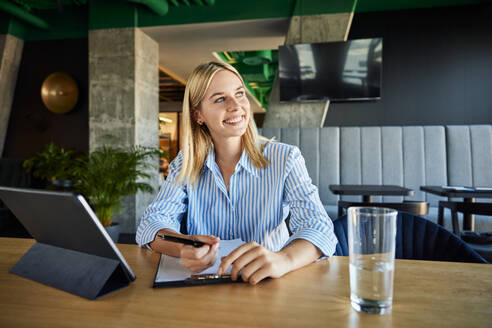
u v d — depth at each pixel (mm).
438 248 973
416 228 1015
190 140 1093
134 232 4582
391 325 473
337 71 4102
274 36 5094
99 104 4738
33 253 715
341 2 4105
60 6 4773
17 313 519
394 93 4246
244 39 5223
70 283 614
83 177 3643
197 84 1020
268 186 1052
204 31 4891
